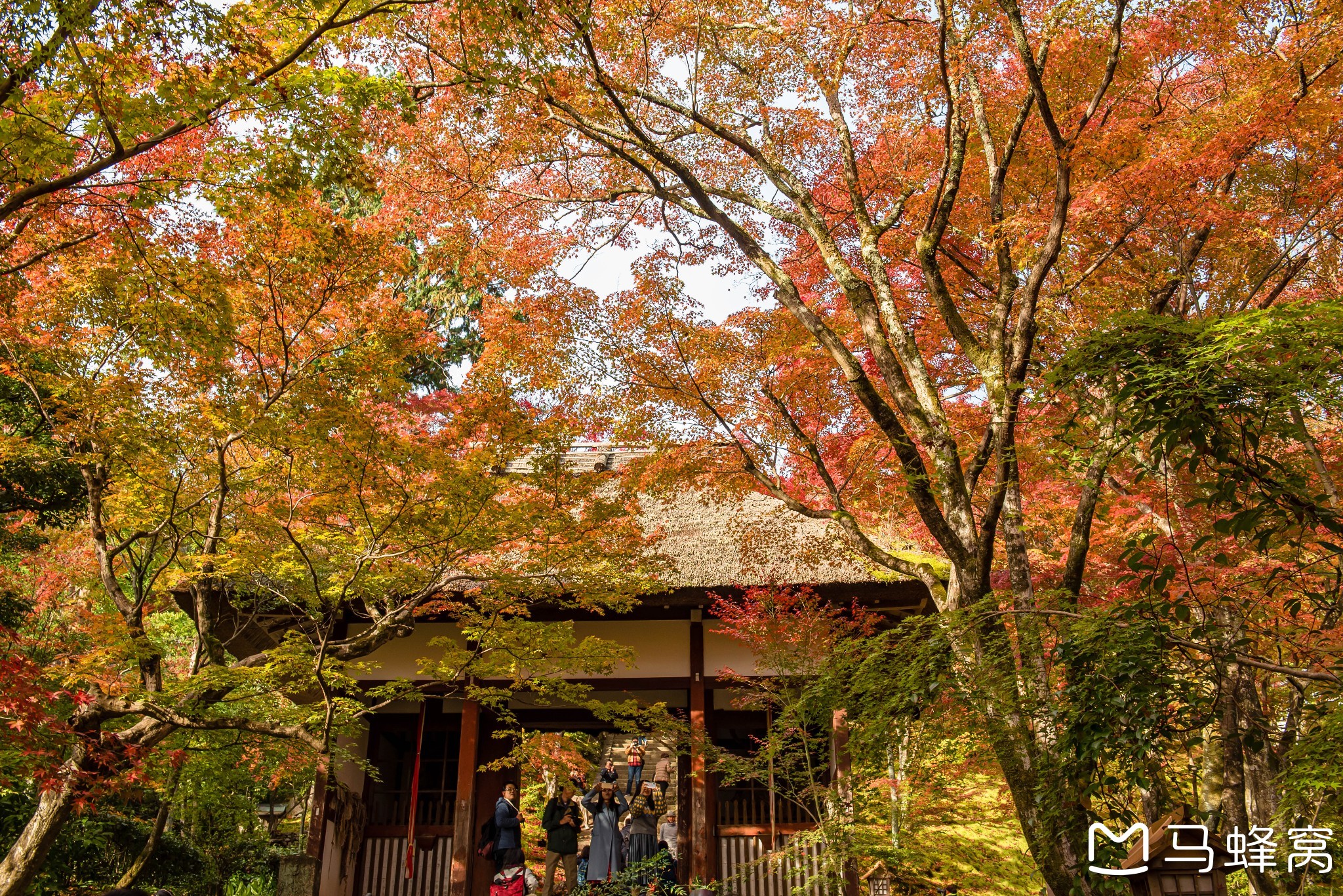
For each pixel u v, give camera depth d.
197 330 6.79
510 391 7.75
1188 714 4.70
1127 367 4.71
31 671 5.85
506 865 9.64
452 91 7.92
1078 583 6.13
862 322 7.19
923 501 6.43
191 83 5.36
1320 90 6.18
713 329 8.02
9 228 6.85
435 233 8.80
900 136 8.54
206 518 9.32
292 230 7.07
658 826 10.78
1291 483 4.57
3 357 8.49
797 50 7.71
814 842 8.83
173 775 9.80
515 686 9.64
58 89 5.55
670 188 9.22
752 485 8.45
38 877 9.43
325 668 8.32
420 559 8.75
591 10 6.93
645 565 9.09
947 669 5.41
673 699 12.48
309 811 13.48
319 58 6.18
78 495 11.44
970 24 7.11
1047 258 6.54
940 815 9.51
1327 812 4.48
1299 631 5.78
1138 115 7.21
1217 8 6.73
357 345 7.89
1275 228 6.89
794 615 9.29
